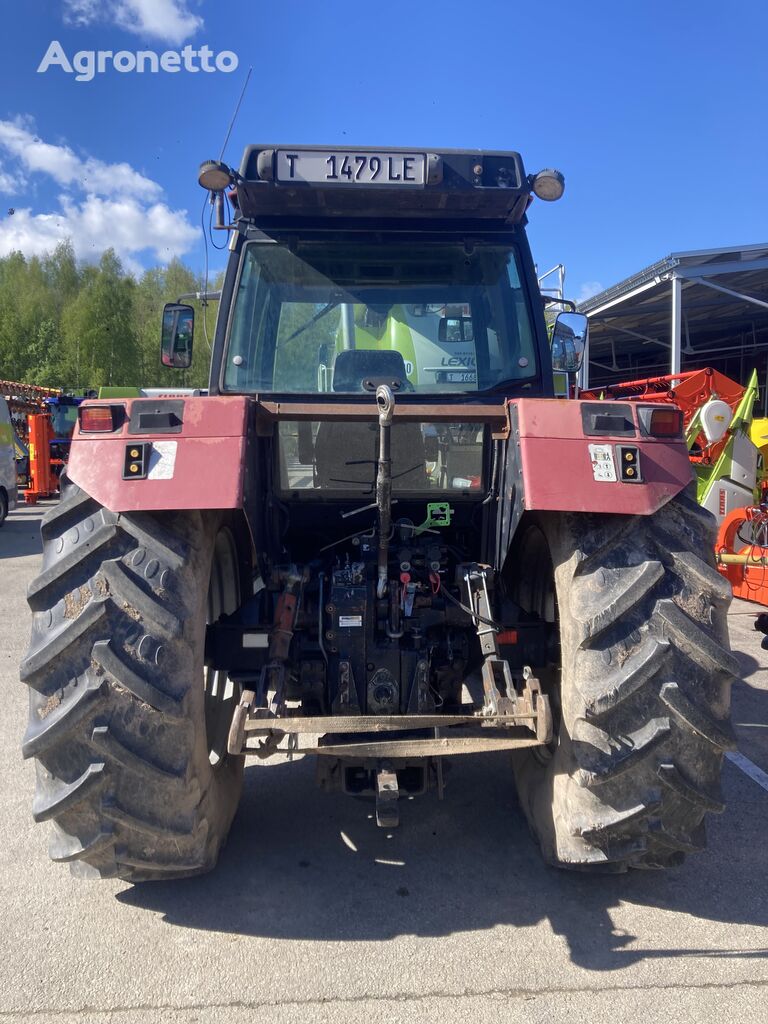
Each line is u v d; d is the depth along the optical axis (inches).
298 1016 82.8
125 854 89.7
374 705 108.8
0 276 1736.0
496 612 115.3
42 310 1546.5
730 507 277.4
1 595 306.5
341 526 127.6
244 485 90.3
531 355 130.3
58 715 83.7
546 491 90.3
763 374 752.3
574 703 89.9
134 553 88.5
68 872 110.0
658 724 86.7
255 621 112.4
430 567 115.6
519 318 130.9
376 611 110.7
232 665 111.3
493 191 120.5
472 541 129.1
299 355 128.3
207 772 95.0
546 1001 84.7
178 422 92.2
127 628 85.4
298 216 128.9
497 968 90.0
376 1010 83.6
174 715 85.4
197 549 91.8
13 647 230.7
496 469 118.3
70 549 89.1
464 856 114.0
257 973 89.4
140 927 97.7
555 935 95.7
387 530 104.6
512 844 117.2
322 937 95.7
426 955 92.2
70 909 101.3
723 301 587.5
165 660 85.7
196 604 89.4
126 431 92.1
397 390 127.4
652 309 603.5
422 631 111.3
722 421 272.7
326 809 128.3
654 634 88.1
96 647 83.9
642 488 91.5
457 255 130.5
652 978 88.3
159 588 86.9
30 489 687.7
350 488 125.2
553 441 93.5
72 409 619.8
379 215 128.7
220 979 88.4
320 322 128.9
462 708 114.0
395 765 103.6
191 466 89.3
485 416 106.5
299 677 111.5
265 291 129.0
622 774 88.5
